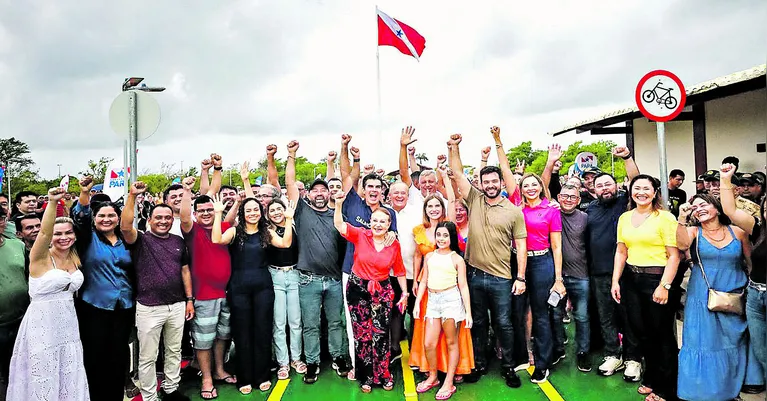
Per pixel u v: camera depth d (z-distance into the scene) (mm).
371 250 4562
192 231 4484
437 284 4473
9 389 3508
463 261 4488
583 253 4805
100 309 3908
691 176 9953
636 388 4477
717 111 8984
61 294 3635
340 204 4566
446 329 4418
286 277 4875
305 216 4914
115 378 4031
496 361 5242
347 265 4805
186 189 4375
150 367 4160
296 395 4527
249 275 4586
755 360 3756
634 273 4160
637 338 4324
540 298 4578
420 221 5188
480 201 4617
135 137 4887
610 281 4703
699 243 3854
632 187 4156
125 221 3977
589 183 6473
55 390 3543
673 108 4781
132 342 4797
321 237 4820
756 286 3646
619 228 4316
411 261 5184
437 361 4598
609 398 4297
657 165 11078
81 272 3854
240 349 4594
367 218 5168
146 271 4082
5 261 3744
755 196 5406
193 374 5113
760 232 3600
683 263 4344
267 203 5316
